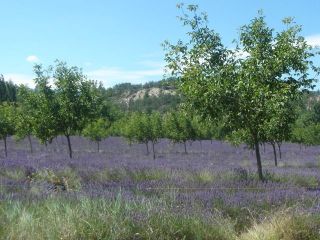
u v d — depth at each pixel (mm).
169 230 6711
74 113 22828
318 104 53531
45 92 22969
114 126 65500
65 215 6699
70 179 14258
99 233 6285
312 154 41344
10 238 6055
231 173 15258
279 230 6859
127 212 6949
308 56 12531
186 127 47312
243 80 12555
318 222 6980
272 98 12086
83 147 50969
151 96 158250
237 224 8094
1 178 12547
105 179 14828
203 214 7527
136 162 20062
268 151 46406
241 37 13133
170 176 15016
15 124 35094
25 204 7934
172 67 13617
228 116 13031
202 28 13430
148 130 45562
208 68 13273
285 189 11219
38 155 25031
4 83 98312
